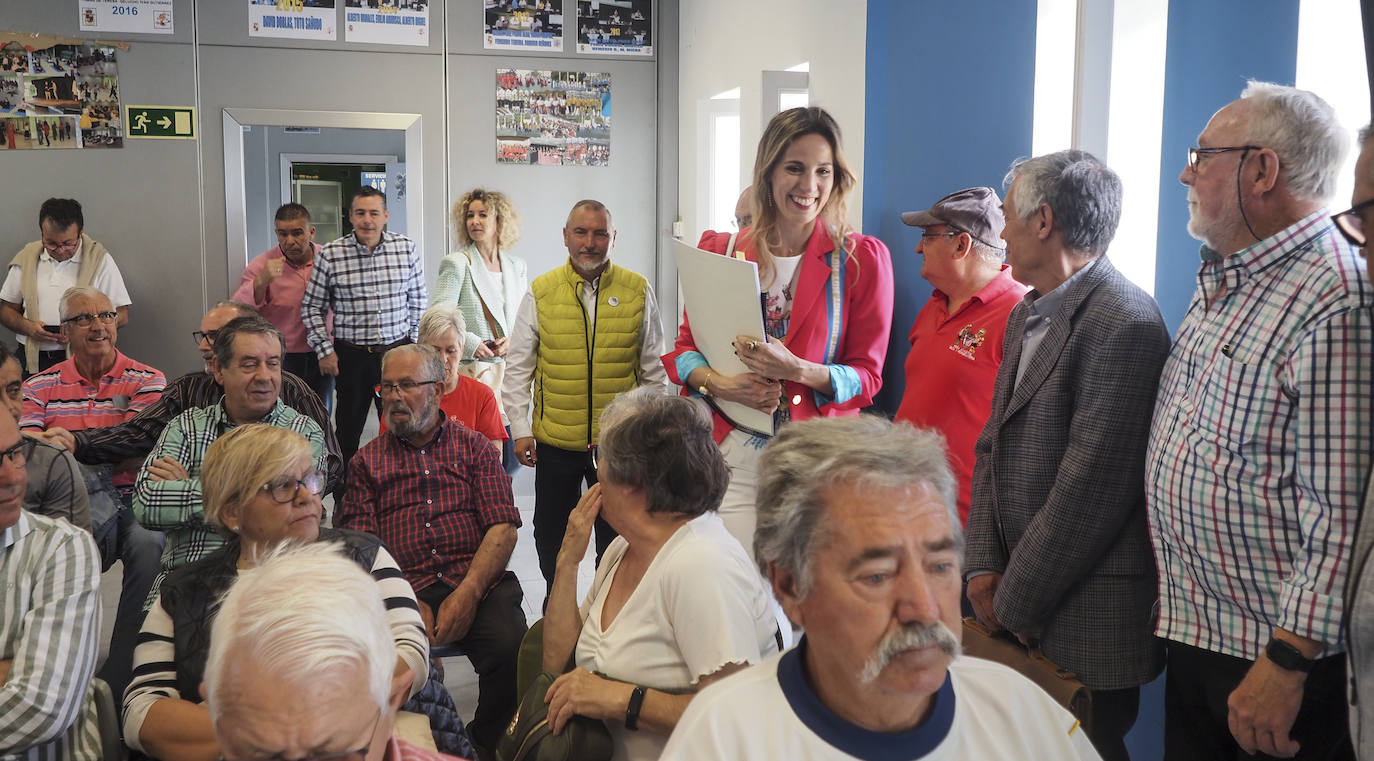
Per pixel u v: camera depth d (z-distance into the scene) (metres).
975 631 2.04
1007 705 1.22
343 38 6.74
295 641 1.18
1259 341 1.75
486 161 7.04
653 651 1.86
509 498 3.30
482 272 5.89
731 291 2.90
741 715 1.16
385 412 3.23
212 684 1.19
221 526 2.27
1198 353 1.89
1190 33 2.39
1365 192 1.44
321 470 3.26
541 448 4.20
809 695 1.16
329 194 6.88
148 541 3.70
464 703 3.57
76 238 6.25
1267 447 1.74
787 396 3.06
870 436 1.19
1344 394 1.60
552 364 4.14
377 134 6.87
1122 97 2.90
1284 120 1.74
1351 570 1.48
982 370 2.79
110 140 6.50
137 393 3.92
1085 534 2.06
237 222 6.72
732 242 3.29
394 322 5.99
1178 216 2.44
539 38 7.01
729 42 5.90
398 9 6.79
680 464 1.90
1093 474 2.05
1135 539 2.12
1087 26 2.88
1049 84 2.96
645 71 7.20
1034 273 2.25
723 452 3.14
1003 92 3.11
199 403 3.47
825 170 3.05
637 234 7.33
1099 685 2.12
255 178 6.74
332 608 1.22
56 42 6.37
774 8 5.08
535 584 4.80
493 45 6.95
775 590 1.23
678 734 1.17
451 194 7.02
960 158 3.37
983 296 2.84
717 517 2.00
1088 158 2.19
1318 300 1.67
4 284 6.31
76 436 3.32
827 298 3.14
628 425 1.94
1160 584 2.00
